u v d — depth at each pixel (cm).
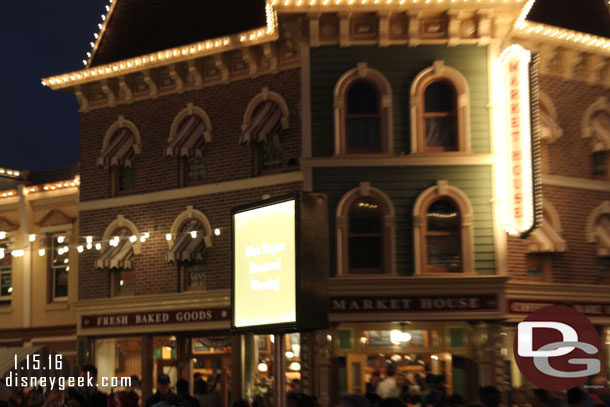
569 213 2394
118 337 2627
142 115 2623
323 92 2253
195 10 2623
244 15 2527
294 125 2338
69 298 2900
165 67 2559
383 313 2156
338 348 2244
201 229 2470
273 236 1011
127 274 2614
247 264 1059
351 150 2247
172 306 2489
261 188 2370
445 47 2258
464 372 2220
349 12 2227
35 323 2966
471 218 2203
